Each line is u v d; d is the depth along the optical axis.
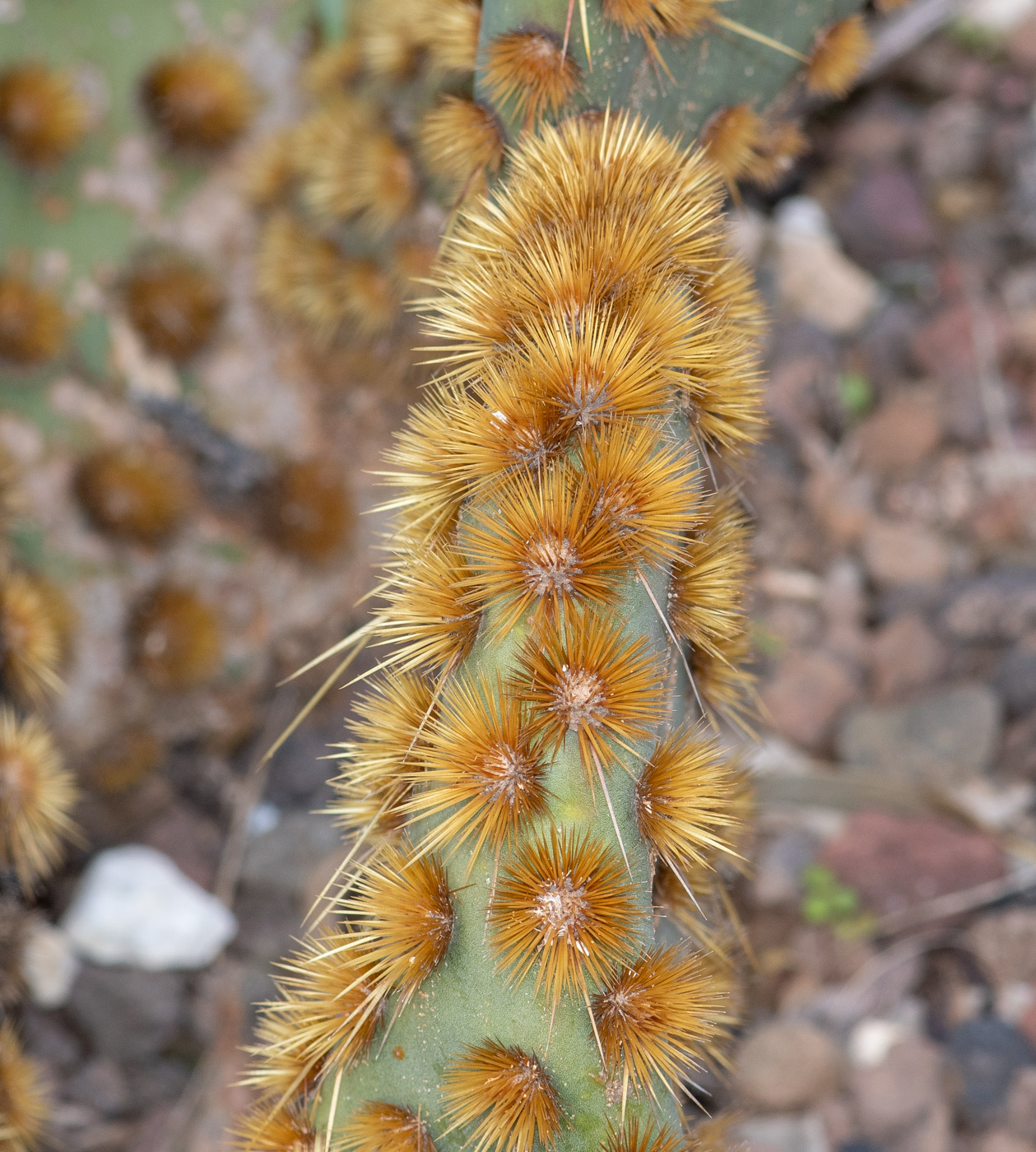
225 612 0.60
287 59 0.61
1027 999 0.59
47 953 0.57
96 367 0.58
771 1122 0.55
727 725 0.50
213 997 0.58
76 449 0.58
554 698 0.30
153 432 0.59
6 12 0.56
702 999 0.31
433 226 0.48
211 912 0.60
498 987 0.31
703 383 0.32
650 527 0.30
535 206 0.32
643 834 0.31
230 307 0.60
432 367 0.57
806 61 0.36
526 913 0.30
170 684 0.58
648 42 0.33
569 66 0.33
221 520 0.60
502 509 0.31
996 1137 0.55
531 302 0.31
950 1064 0.57
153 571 0.58
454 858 0.31
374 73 0.52
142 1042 0.57
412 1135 0.31
